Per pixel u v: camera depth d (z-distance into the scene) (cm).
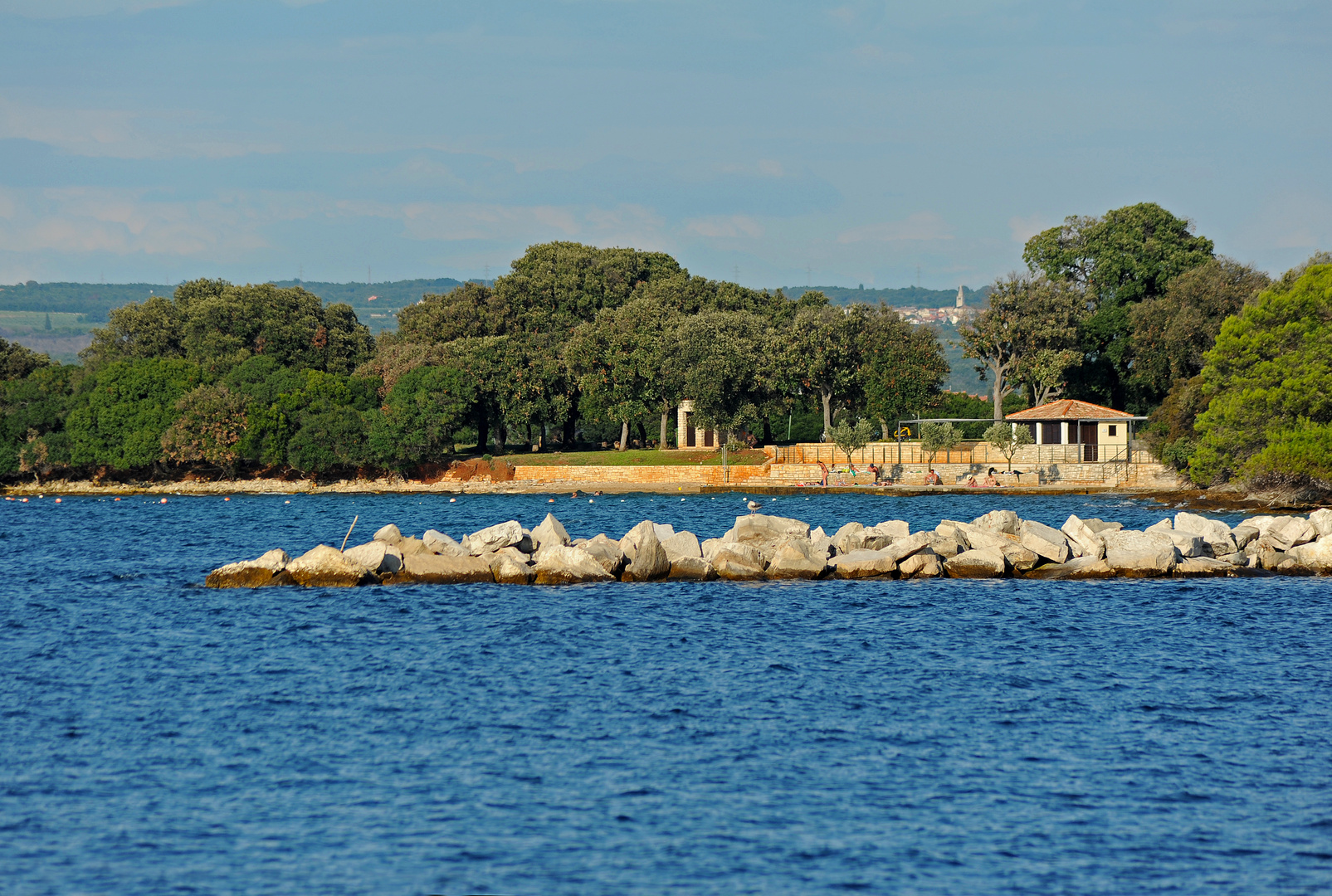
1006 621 8656
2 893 3994
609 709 6216
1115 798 4909
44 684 6769
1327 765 5312
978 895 4022
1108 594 9906
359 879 4122
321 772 5206
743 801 4856
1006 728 5869
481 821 4641
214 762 5334
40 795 4912
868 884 4106
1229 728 5884
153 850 4353
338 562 10388
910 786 5047
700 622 8606
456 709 6188
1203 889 4072
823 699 6419
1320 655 7538
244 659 7400
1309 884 4109
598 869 4200
